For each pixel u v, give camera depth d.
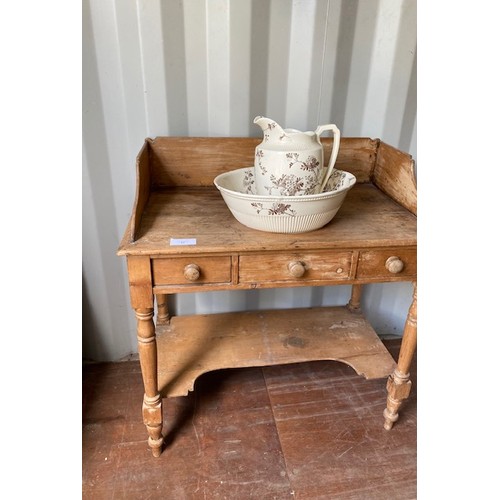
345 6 1.20
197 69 1.21
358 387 1.43
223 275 0.98
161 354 1.27
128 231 0.99
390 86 1.32
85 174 1.26
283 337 1.37
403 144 1.42
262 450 1.19
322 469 1.14
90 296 1.42
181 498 1.06
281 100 1.29
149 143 1.20
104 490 1.08
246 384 1.44
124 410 1.32
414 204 1.11
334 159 1.07
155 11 1.12
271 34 1.20
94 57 1.14
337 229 1.03
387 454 1.19
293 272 0.97
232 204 0.98
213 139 1.22
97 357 1.53
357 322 1.46
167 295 1.48
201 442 1.21
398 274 1.05
